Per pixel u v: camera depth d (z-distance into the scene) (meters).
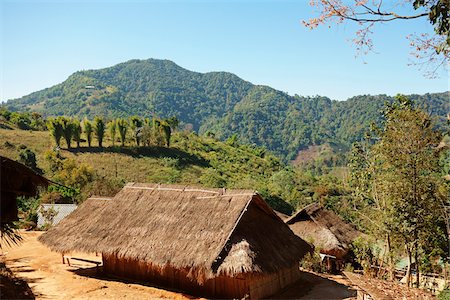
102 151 66.81
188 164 71.38
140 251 15.16
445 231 15.38
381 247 20.30
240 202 15.67
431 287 15.88
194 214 16.06
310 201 56.81
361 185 19.12
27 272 17.34
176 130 102.94
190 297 14.60
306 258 21.14
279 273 16.31
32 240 24.64
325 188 59.16
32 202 37.94
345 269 20.88
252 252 14.01
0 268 9.98
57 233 18.17
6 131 66.88
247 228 15.45
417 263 15.84
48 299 13.54
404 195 15.43
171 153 74.25
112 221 17.52
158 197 17.98
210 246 14.12
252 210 16.53
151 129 76.00
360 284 12.84
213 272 13.33
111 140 74.31
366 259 20.11
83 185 46.88
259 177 74.62
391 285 13.17
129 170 61.09
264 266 13.95
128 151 69.25
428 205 15.13
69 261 19.36
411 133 15.41
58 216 33.16
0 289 8.38
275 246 15.83
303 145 183.12
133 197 18.67
